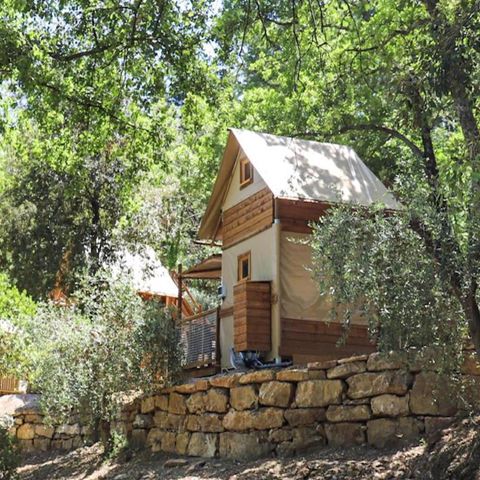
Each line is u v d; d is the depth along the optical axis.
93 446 15.91
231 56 15.33
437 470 8.14
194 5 14.62
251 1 14.45
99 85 15.01
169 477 11.65
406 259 8.16
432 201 8.26
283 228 14.88
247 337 14.45
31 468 15.88
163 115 16.00
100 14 13.93
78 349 14.70
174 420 13.67
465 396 8.80
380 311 8.27
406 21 14.80
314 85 19.33
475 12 8.84
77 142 16.42
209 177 23.80
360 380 10.08
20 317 15.14
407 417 9.35
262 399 11.50
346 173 15.97
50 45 14.09
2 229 23.53
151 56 14.44
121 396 14.79
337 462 9.55
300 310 14.64
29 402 19.31
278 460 10.62
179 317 19.17
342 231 8.63
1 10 13.75
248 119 22.73
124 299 14.62
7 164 23.62
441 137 15.09
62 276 23.70
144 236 24.14
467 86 8.98
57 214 23.70
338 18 17.64
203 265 19.28
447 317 8.13
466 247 7.85
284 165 15.63
